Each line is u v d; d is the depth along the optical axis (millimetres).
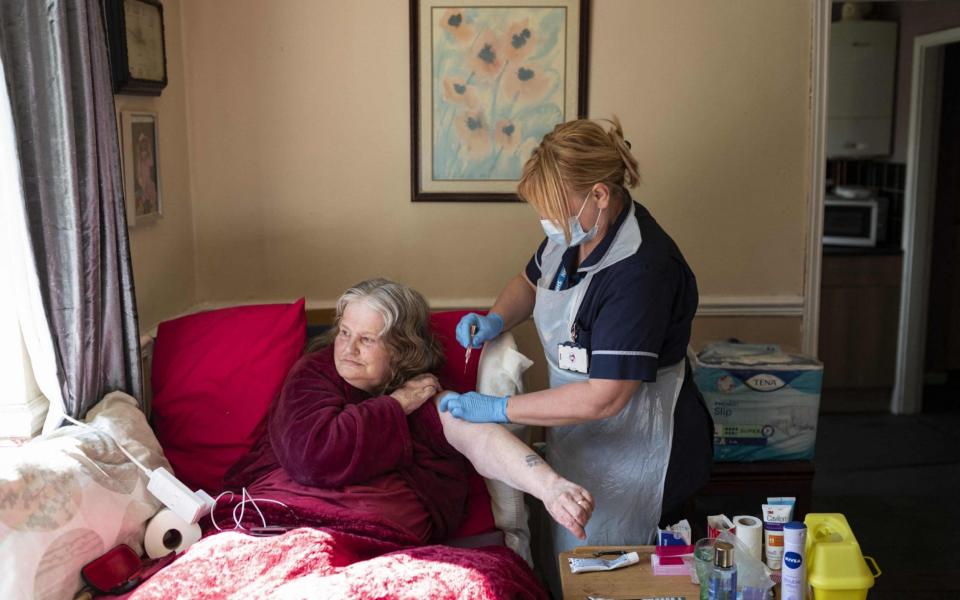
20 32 1824
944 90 4809
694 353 2840
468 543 2273
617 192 2027
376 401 2188
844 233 4750
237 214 2908
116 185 2105
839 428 4434
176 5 2764
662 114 2906
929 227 4508
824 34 2861
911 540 3174
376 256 2947
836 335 4672
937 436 4305
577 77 2857
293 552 1827
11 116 1815
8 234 1936
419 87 2852
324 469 2084
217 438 2293
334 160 2895
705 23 2869
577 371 2111
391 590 1717
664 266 1988
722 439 2695
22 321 1969
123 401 2162
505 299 2473
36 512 1721
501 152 2893
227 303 2936
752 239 2982
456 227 2936
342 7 2820
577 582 1819
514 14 2824
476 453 2135
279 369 2373
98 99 2020
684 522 2014
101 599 1791
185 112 2836
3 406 2000
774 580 1813
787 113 2918
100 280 2104
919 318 4590
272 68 2842
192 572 1752
